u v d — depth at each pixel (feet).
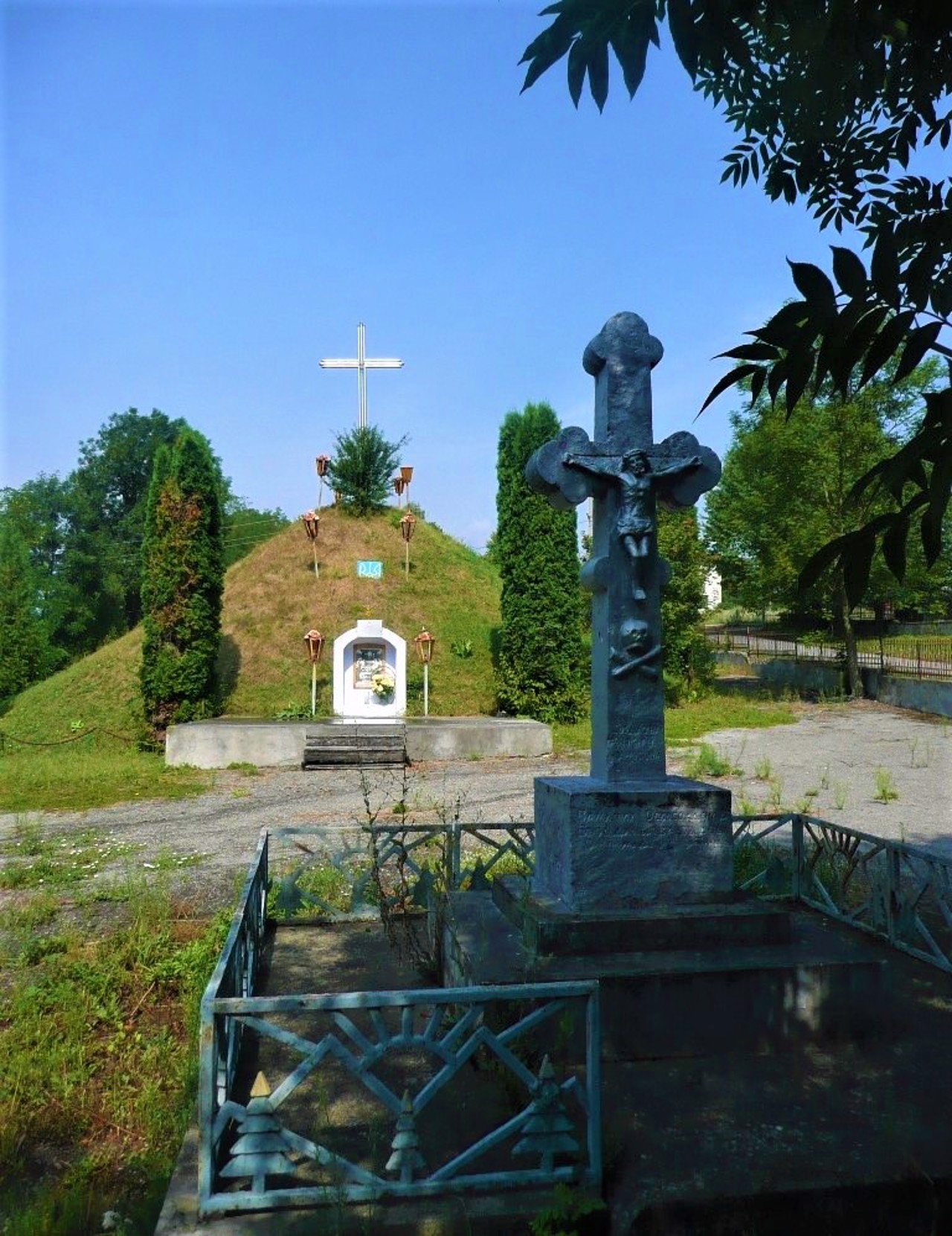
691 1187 10.46
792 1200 10.34
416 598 81.76
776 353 7.88
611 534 17.87
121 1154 13.08
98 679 73.20
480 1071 13.80
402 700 66.85
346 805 42.91
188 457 65.36
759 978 14.40
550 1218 9.91
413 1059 14.38
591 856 16.07
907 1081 13.15
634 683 17.49
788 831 34.50
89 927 23.70
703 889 16.35
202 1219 10.16
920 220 8.27
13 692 99.30
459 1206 10.30
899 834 33.86
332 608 78.95
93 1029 17.16
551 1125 10.64
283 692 70.69
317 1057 10.61
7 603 101.04
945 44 8.87
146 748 63.36
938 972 17.70
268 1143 10.39
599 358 18.24
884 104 10.25
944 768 49.62
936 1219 10.48
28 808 43.65
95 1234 11.23
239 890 27.22
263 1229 10.00
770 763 51.62
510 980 13.99
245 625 77.15
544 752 60.49
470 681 73.77
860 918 21.09
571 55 8.45
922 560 60.49
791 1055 14.12
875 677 81.25
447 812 39.17
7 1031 16.88
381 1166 11.23
